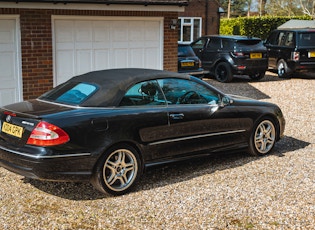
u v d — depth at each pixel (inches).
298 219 179.0
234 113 248.8
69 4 345.7
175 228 170.9
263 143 266.5
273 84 598.9
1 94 333.4
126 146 205.5
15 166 194.1
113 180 201.5
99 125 195.9
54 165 186.7
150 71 231.8
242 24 1096.2
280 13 1534.2
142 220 177.8
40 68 348.2
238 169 241.8
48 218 179.0
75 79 230.4
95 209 188.1
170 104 225.1
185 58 519.2
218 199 198.7
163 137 218.8
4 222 174.9
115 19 380.5
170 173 235.8
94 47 374.6
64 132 187.8
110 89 209.2
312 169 241.9
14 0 318.7
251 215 182.4
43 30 344.2
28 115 193.0
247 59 602.5
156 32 407.2
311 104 456.4
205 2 1083.9
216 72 631.2
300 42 629.9
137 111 209.9
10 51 332.8
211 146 240.8
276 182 220.8
